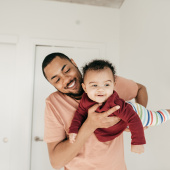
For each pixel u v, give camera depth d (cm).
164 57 114
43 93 200
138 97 104
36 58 203
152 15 133
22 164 189
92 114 73
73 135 75
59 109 85
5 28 198
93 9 216
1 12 199
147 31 141
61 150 76
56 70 96
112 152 85
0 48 203
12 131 191
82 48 212
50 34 205
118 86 96
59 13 209
